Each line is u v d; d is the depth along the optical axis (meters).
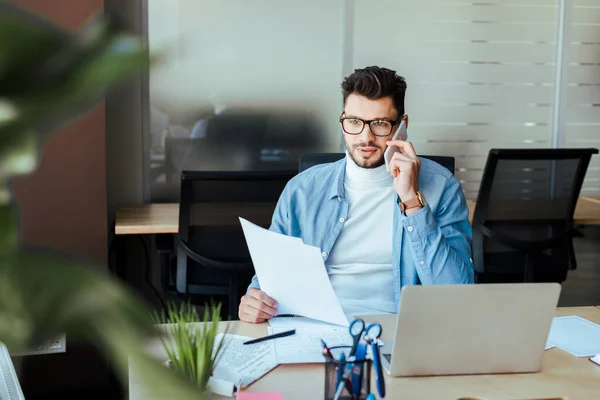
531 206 3.36
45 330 0.33
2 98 0.30
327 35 3.99
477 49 4.17
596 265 4.50
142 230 3.16
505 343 1.46
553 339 1.72
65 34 0.31
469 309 1.40
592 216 3.54
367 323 1.79
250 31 3.91
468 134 4.23
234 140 3.96
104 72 0.30
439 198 2.15
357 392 1.26
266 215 2.98
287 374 1.47
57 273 0.33
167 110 3.87
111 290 0.34
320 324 1.79
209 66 3.89
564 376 1.49
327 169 2.24
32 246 0.35
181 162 3.91
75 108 0.31
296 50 3.96
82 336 0.33
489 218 3.36
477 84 4.20
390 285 2.10
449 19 4.11
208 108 3.91
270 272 1.82
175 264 3.25
